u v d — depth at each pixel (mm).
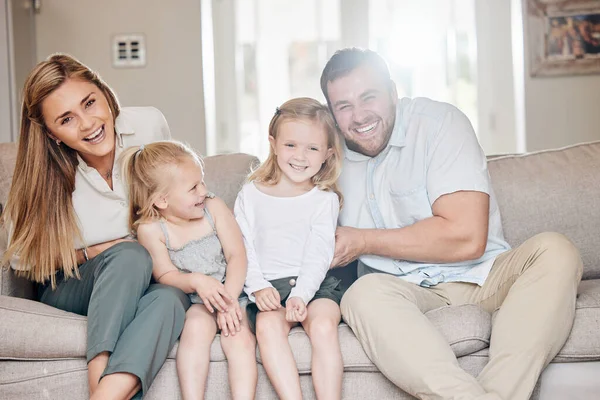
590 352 1761
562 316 1718
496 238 2084
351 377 1778
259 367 1805
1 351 1798
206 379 1785
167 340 1750
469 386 1598
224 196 2369
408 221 2055
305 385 1784
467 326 1754
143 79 4215
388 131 2035
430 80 4246
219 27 4301
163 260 1943
